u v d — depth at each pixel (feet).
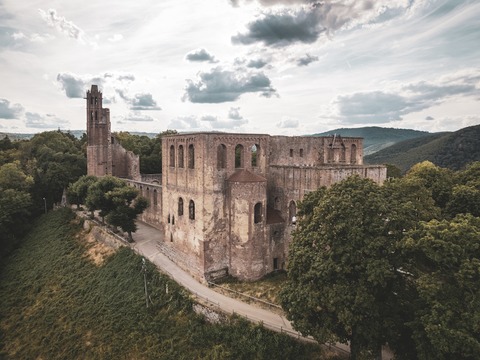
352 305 85.66
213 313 123.24
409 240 80.28
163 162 186.39
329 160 199.11
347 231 92.58
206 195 151.53
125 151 340.18
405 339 87.56
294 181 155.94
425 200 116.16
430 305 76.95
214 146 151.02
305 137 188.75
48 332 149.89
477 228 80.07
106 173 324.60
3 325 165.78
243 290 142.00
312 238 99.91
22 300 181.98
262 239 153.48
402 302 89.76
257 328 112.47
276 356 105.70
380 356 92.12
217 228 155.02
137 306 141.38
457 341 67.77
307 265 99.30
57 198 318.86
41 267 207.10
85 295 165.89
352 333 93.20
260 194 151.23
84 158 357.20
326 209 99.35
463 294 73.92
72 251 215.72
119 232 220.23
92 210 234.79
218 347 111.96
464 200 124.98
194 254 160.35
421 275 81.61
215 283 149.18
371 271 83.92
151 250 189.37
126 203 207.51
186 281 150.51
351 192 99.14
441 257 75.51
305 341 107.55
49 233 249.14
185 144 164.14
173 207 179.52
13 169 304.50
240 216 150.20
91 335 137.28
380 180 161.07
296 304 94.84
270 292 138.41
